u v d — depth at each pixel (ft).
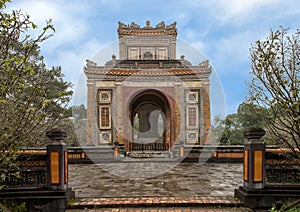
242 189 18.19
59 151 17.35
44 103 10.48
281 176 17.90
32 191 16.89
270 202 16.90
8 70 9.86
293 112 12.57
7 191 16.72
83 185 24.21
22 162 18.13
